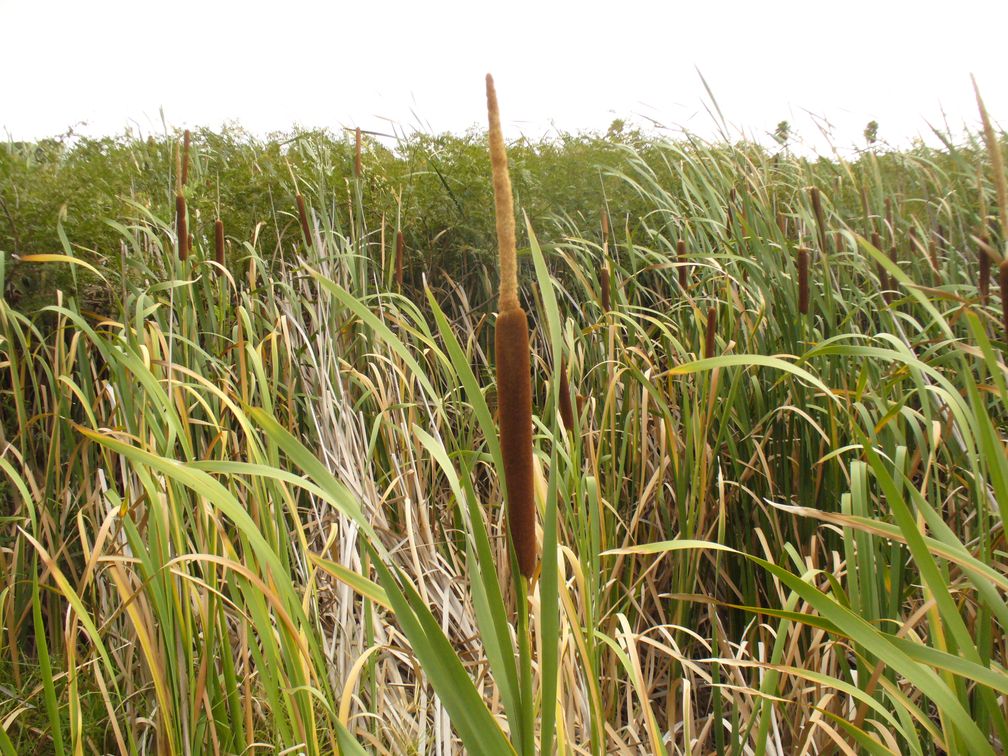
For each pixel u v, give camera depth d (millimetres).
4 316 2539
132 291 3176
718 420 2928
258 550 1158
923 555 1093
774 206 3650
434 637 966
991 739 2016
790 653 1854
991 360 1100
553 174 4480
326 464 2908
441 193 4289
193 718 1728
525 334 883
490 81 832
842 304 3154
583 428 2697
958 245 3932
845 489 2711
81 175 3807
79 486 2732
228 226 3879
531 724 985
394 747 2088
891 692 1428
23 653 2510
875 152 4594
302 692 1438
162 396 1569
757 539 2906
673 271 3480
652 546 1418
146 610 1953
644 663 2756
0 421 2789
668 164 3979
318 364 3178
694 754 2201
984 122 1103
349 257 3309
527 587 983
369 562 2498
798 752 1954
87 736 2148
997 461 1096
